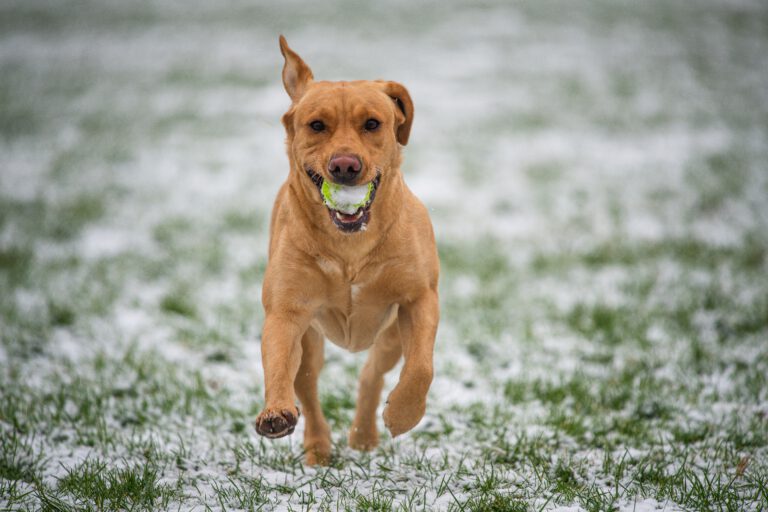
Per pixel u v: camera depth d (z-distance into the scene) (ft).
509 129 61.67
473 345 24.91
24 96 71.61
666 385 21.26
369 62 84.58
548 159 53.83
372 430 17.89
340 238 14.89
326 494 14.60
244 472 16.05
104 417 19.04
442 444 17.69
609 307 28.04
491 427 18.51
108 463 16.33
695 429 17.87
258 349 25.21
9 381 21.24
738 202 41.93
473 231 39.24
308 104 15.06
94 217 40.65
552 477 15.39
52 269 32.48
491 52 88.69
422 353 14.78
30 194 44.91
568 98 70.38
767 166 49.06
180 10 118.73
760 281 30.04
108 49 93.76
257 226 39.88
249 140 59.93
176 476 15.74
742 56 82.84
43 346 24.44
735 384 20.97
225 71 82.89
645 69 79.41
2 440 16.92
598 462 16.24
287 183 16.01
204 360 24.12
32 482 15.44
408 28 101.96
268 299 15.30
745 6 108.17
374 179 14.89
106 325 26.91
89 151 55.31
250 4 123.75
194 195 46.19
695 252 33.88
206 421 19.22
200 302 29.50
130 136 60.23
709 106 65.92
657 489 14.69
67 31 103.30
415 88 74.95
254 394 21.30
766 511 13.64
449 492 14.75
